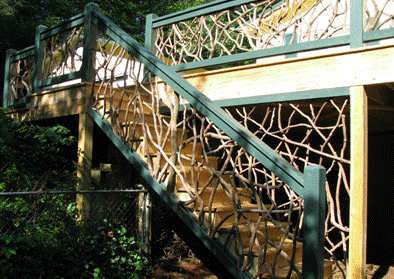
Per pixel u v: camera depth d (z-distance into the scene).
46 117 5.11
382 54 3.50
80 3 20.33
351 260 3.46
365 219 3.51
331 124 6.08
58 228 3.40
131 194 4.55
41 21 17.23
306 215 2.25
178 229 5.05
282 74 4.10
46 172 4.58
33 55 5.71
